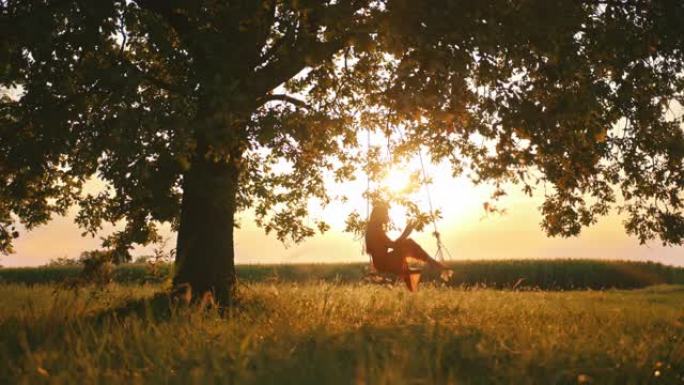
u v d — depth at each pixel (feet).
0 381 20.36
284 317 33.91
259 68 50.14
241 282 57.06
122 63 41.86
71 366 21.08
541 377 21.93
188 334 27.48
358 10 43.37
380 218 39.93
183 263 53.62
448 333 28.02
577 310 48.24
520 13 41.75
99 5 40.01
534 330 32.17
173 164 46.96
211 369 21.08
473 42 40.57
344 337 25.62
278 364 20.62
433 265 38.96
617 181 56.90
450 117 44.01
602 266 146.10
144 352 24.29
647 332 34.32
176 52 43.80
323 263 134.92
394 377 18.20
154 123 39.55
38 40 40.11
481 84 46.52
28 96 44.50
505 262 148.15
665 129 54.80
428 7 40.29
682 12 45.85
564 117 47.34
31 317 32.65
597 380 22.66
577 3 46.29
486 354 24.13
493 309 47.47
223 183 49.29
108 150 41.98
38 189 62.59
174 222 60.44
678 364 25.99
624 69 50.55
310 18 44.55
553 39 45.11
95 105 43.93
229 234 54.95
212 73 43.19
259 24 46.26
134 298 52.65
